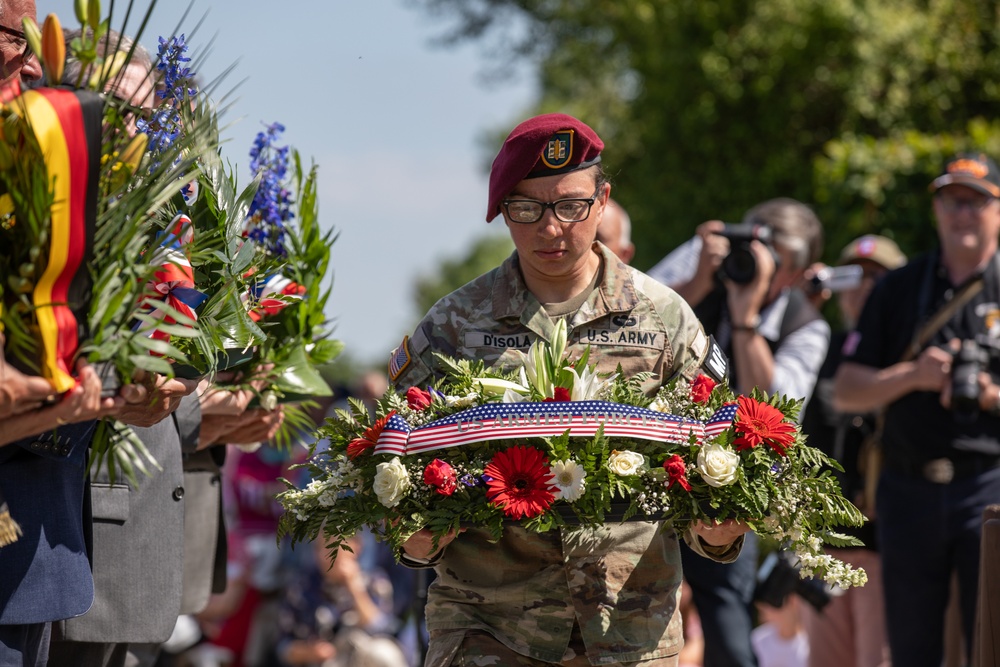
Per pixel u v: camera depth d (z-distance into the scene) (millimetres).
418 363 5395
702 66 19219
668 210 20203
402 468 4777
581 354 5293
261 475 14312
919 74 17969
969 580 8008
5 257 4195
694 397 5152
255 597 13938
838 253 15641
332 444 5094
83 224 4234
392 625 14195
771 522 4961
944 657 8539
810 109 18969
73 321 4281
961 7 17766
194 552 6836
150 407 5008
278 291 6230
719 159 19703
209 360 5035
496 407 4832
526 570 5125
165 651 13172
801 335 8711
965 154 8586
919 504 8219
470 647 5047
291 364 6203
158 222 4828
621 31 22797
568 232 5109
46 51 4344
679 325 5391
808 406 9516
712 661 7781
